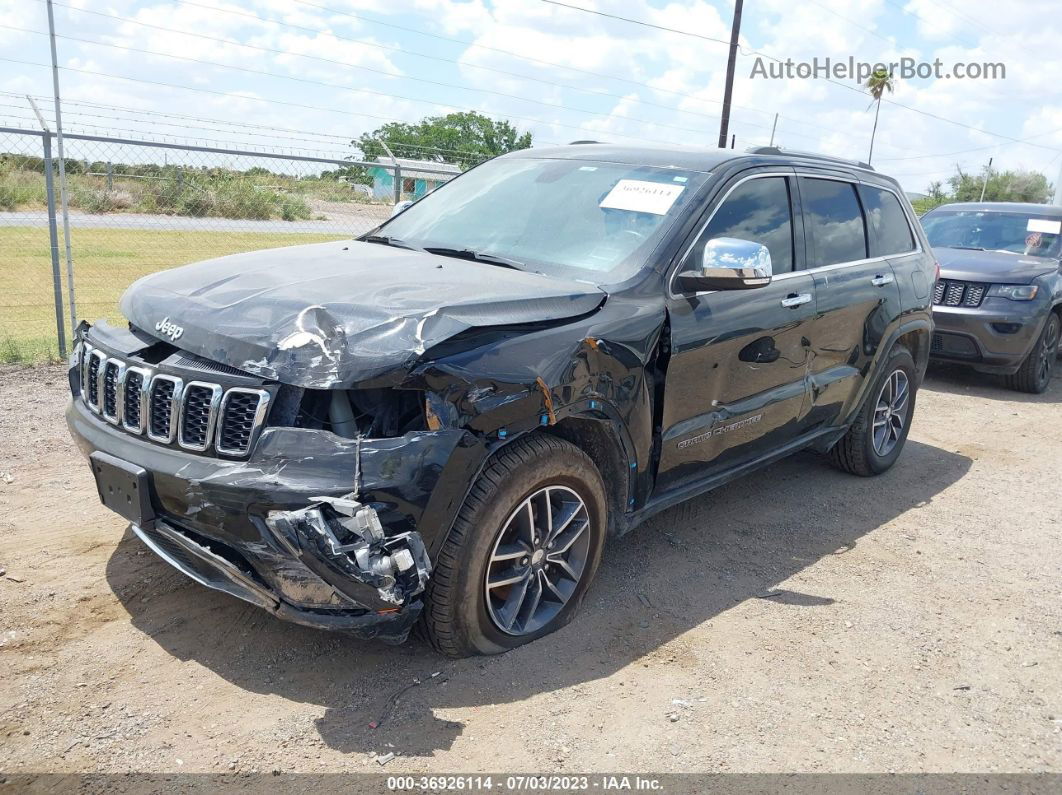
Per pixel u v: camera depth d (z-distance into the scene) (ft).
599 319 11.44
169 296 11.28
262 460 9.27
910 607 13.53
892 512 17.75
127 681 10.18
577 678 10.85
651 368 12.12
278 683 10.32
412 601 9.80
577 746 9.57
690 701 10.57
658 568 14.23
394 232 15.23
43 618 11.35
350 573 8.86
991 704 11.04
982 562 15.51
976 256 31.22
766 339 14.28
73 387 12.25
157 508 10.03
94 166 32.83
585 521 11.72
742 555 15.03
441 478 9.50
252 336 9.77
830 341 16.20
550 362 10.55
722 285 12.30
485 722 9.85
